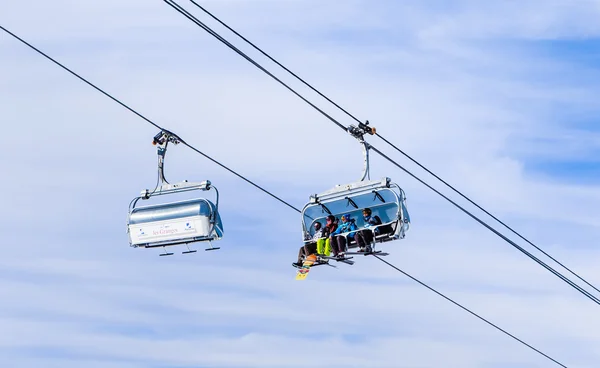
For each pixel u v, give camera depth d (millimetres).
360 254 27844
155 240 28391
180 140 28078
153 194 28344
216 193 28234
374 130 27125
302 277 28531
